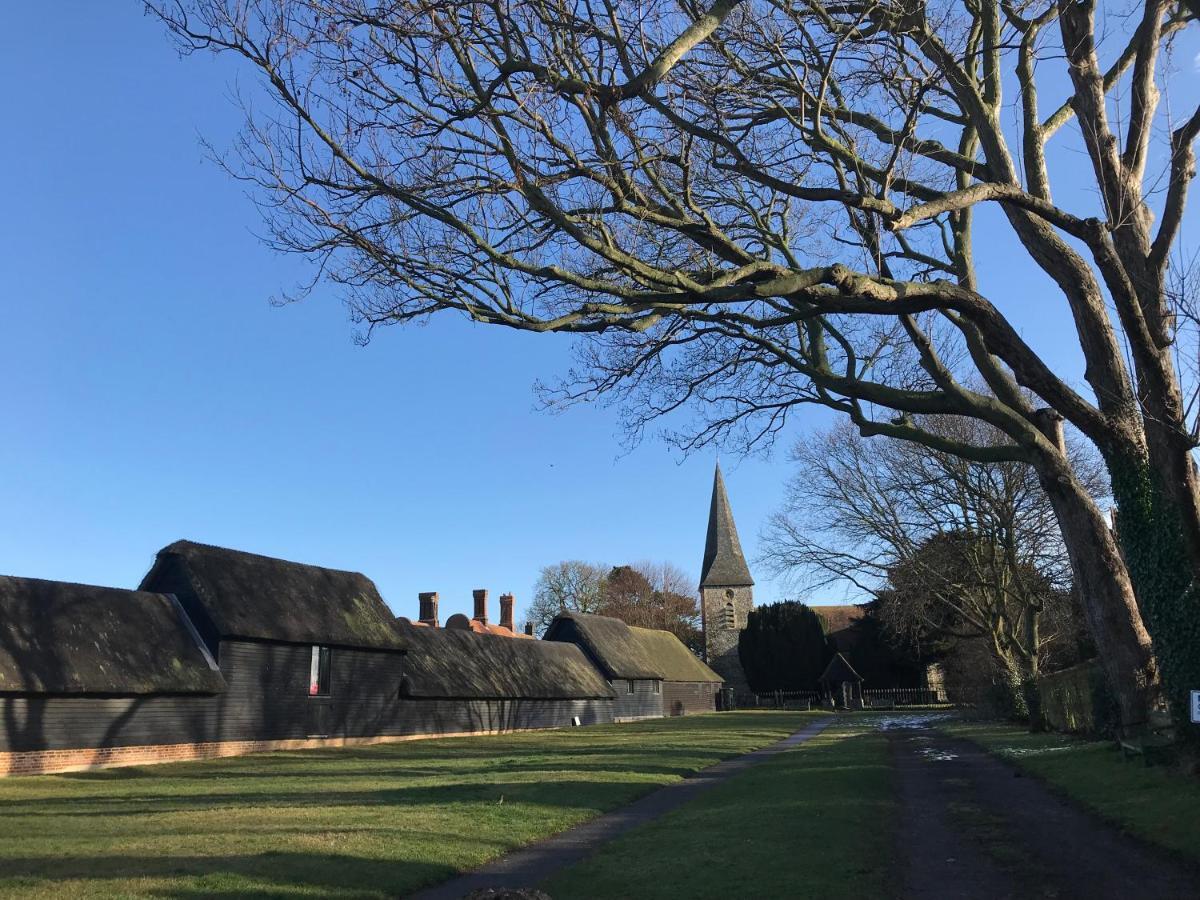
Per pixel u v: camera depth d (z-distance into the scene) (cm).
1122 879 881
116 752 2611
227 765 2611
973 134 1822
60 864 996
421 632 4459
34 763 2402
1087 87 1415
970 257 1775
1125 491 1474
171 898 844
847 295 1226
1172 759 1401
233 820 1345
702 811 1419
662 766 2192
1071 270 1535
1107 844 1047
